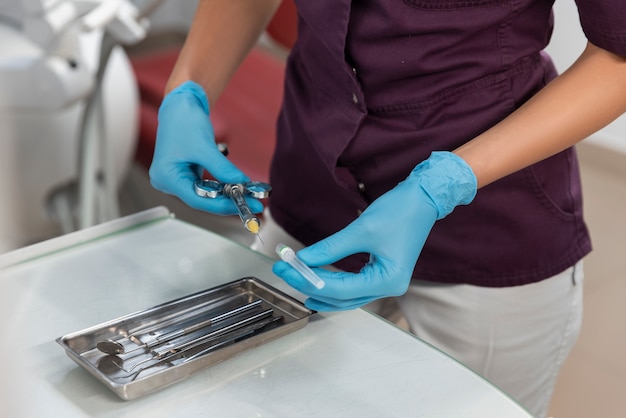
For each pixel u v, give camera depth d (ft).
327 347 2.73
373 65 3.35
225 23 3.95
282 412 2.44
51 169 6.08
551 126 3.01
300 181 3.99
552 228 3.64
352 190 3.68
